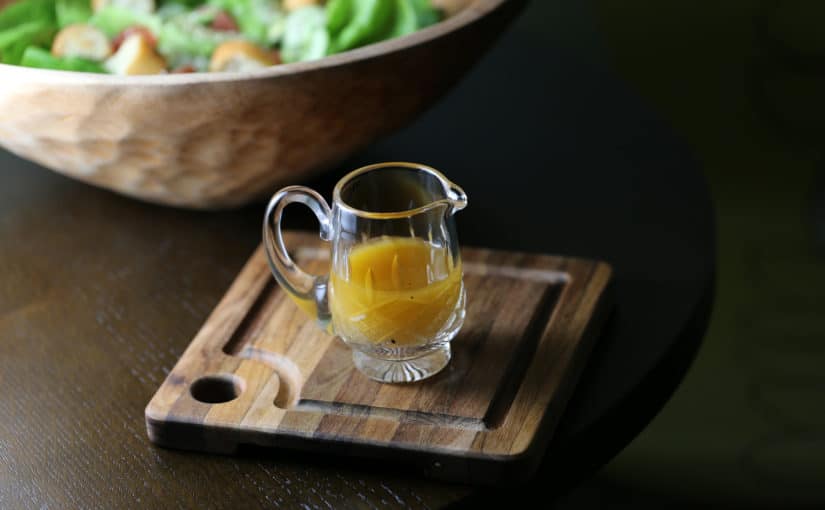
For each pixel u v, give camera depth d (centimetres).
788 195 209
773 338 203
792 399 193
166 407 96
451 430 94
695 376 198
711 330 204
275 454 96
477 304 104
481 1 110
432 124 127
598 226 114
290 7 122
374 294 95
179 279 111
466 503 93
